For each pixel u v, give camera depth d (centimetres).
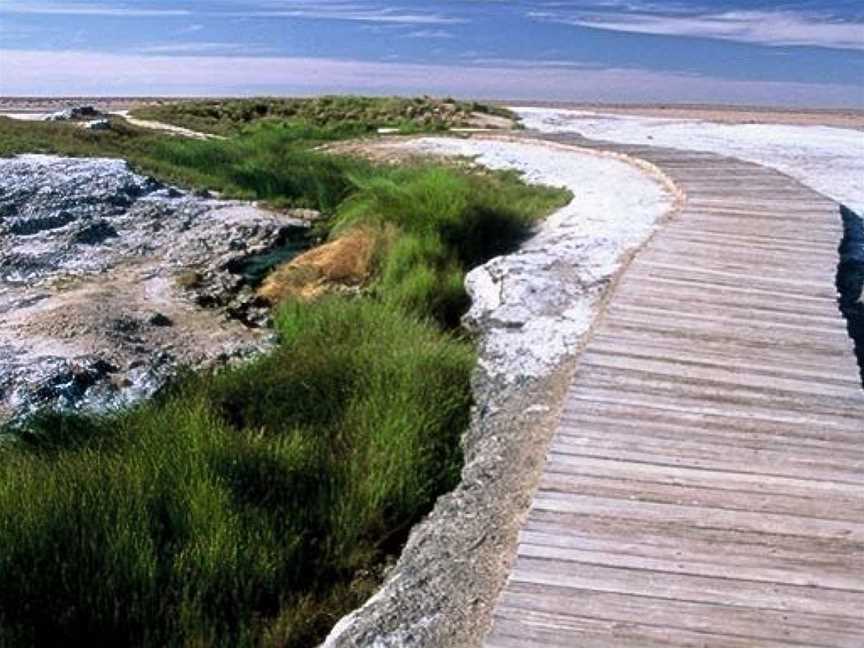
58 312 1070
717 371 658
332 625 538
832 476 516
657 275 872
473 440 699
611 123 2830
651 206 1340
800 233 1036
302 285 1178
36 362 927
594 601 414
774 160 1825
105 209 1511
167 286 1199
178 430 695
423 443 695
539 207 1412
